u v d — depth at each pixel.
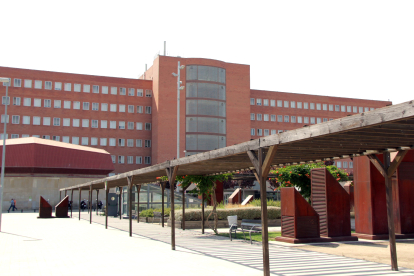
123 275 9.12
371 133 7.39
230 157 11.05
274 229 20.72
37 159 50.31
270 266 10.08
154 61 71.88
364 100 88.62
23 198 50.00
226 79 72.69
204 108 69.88
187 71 70.25
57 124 67.56
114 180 21.64
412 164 16.84
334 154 10.39
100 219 31.50
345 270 9.54
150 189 35.59
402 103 5.61
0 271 9.84
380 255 11.93
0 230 21.66
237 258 11.40
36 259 11.70
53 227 23.67
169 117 68.88
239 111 72.94
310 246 13.97
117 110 71.50
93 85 70.62
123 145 71.19
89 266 10.39
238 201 34.09
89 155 55.75
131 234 18.14
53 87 67.94
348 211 15.80
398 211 16.50
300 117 82.94
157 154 67.88
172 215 13.56
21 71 66.19
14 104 65.12
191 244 14.80
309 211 15.17
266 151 8.75
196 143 69.19
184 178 18.62
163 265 10.33
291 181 21.36
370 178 16.38
